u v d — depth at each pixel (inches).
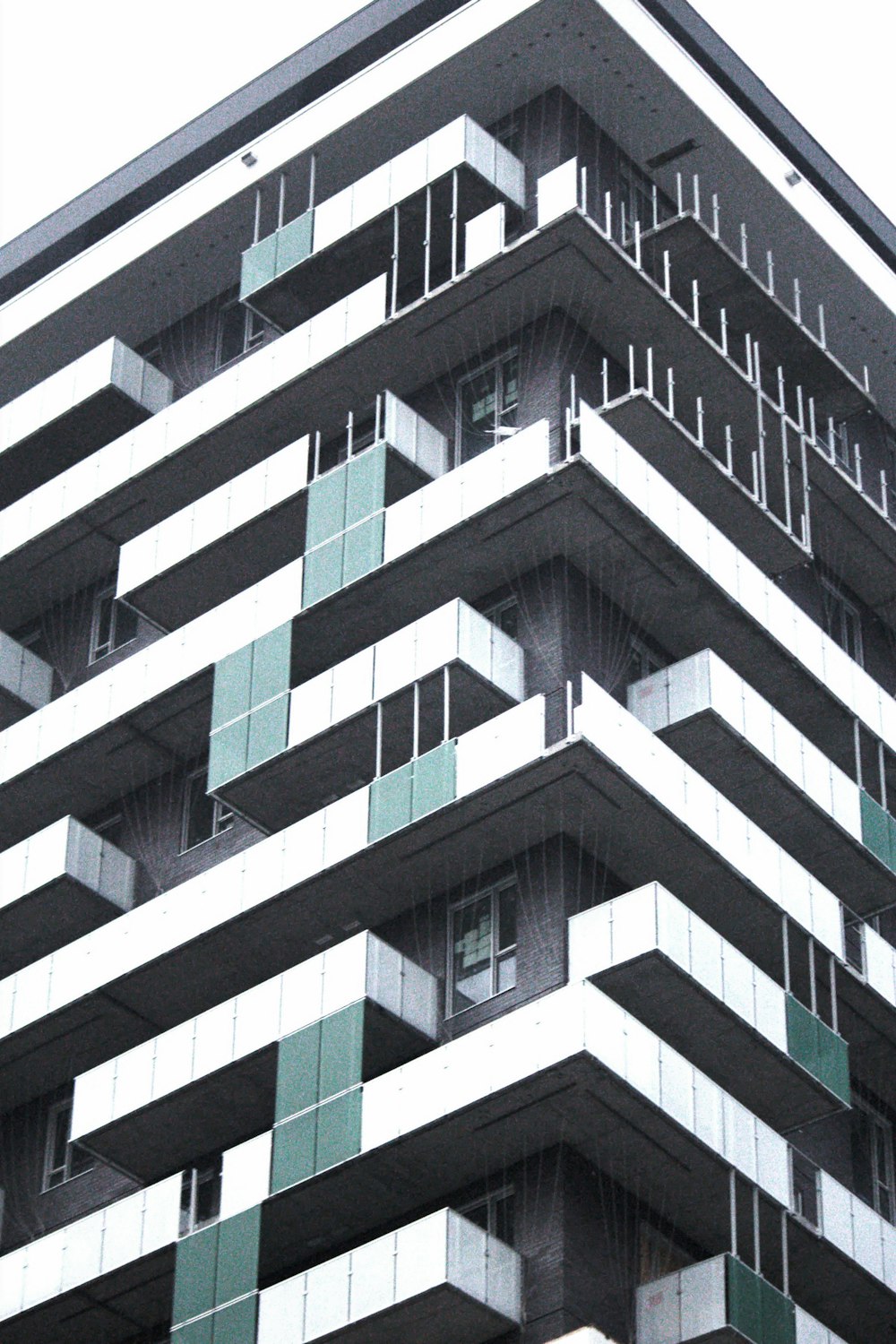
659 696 1804.9
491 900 1737.2
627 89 2044.8
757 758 1807.3
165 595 2036.2
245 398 2047.2
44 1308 1737.2
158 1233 1695.4
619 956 1620.3
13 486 2287.2
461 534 1822.1
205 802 1991.9
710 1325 1537.9
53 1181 1908.2
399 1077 1624.0
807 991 1818.4
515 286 1925.4
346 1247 1697.8
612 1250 1603.1
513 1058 1576.0
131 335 2314.2
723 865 1721.2
